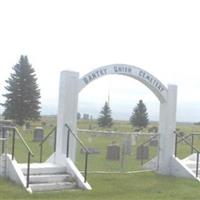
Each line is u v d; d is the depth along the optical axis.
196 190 14.86
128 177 16.52
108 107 89.19
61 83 15.70
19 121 68.62
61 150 15.29
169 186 15.34
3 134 14.95
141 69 17.66
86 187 13.91
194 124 169.75
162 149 18.44
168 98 18.55
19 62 70.00
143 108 87.38
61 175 14.39
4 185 13.15
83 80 15.97
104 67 16.50
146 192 13.95
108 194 13.27
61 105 15.57
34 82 70.31
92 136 25.09
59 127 15.51
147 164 19.08
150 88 18.36
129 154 22.45
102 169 18.48
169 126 18.55
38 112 70.50
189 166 18.94
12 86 69.19
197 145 40.75
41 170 14.30
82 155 21.97
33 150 26.69
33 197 12.20
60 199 12.12
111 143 23.50
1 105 70.31
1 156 14.23
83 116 123.94
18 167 13.79
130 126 94.50
